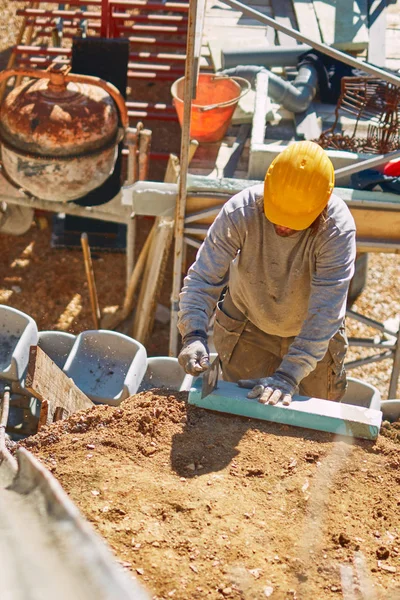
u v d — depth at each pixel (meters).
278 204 3.32
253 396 3.30
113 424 3.22
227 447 3.13
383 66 8.06
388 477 3.04
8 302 8.77
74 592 1.41
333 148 6.85
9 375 4.77
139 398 3.43
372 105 6.97
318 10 8.67
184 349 3.33
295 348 3.35
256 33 8.55
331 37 8.32
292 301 3.78
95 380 5.17
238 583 2.49
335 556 2.65
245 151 7.17
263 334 4.18
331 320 3.35
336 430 3.23
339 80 7.84
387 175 6.07
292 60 8.00
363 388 5.12
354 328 8.81
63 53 9.83
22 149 7.18
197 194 6.28
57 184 7.39
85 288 9.09
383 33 8.52
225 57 7.93
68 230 9.51
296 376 3.34
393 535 2.76
